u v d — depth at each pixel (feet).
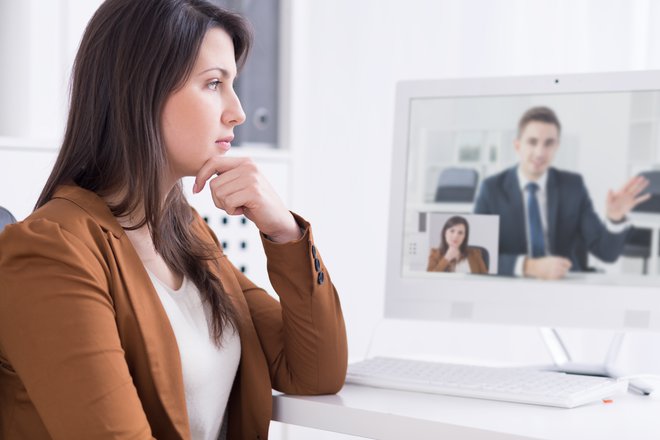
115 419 2.66
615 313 3.98
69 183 3.16
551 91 4.09
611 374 3.98
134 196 3.09
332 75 6.79
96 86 3.09
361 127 6.89
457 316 4.19
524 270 4.11
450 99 4.24
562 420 2.96
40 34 4.75
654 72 3.95
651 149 3.95
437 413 3.05
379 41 6.86
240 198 3.23
